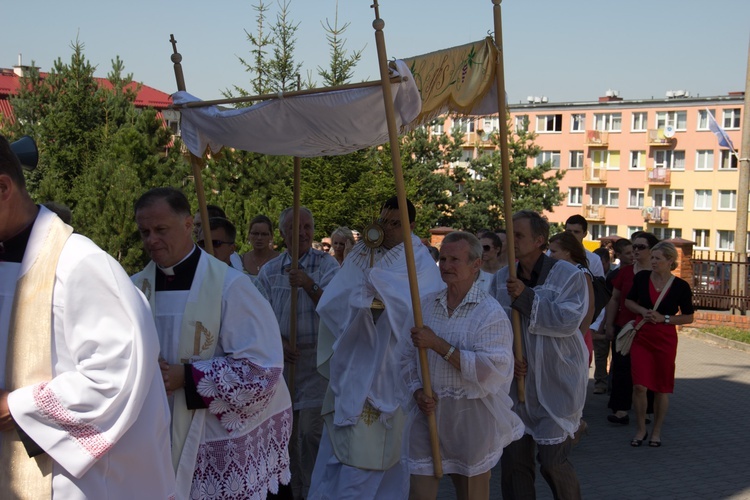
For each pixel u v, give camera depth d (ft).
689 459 23.53
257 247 21.49
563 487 15.64
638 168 200.44
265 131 14.02
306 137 14.37
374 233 17.21
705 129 191.31
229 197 46.96
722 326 57.93
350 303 17.11
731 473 22.11
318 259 19.45
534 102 214.69
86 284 7.56
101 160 48.42
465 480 13.96
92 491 7.69
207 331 10.59
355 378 17.03
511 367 13.58
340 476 17.01
